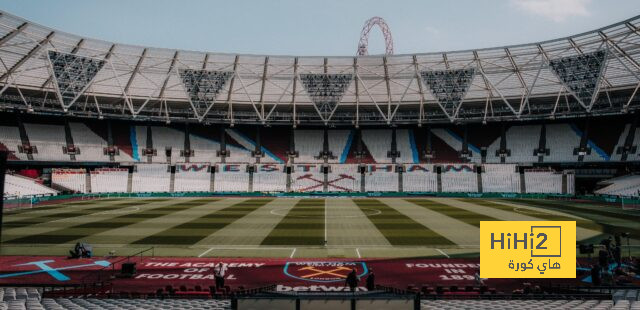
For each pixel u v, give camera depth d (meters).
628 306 12.32
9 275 21.50
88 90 64.69
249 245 28.41
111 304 14.10
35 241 29.27
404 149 78.75
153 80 66.94
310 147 80.00
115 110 71.00
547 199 64.06
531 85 64.19
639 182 60.25
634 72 56.28
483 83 66.88
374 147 79.69
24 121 68.31
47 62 58.09
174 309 12.67
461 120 70.62
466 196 69.69
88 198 63.19
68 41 57.69
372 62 67.12
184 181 72.44
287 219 40.41
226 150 77.94
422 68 67.31
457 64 65.75
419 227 35.62
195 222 38.16
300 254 25.98
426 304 14.48
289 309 9.01
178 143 77.06
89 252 25.19
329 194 71.69
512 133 76.25
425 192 71.12
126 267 21.23
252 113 76.69
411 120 74.12
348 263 23.94
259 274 21.77
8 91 61.88
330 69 68.62
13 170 67.00
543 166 73.12
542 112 70.38
